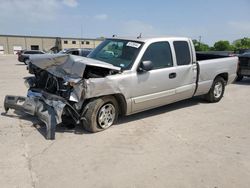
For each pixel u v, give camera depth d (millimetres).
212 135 5016
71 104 4750
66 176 3434
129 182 3346
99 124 4918
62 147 4277
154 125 5473
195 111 6641
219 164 3879
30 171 3525
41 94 5266
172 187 3268
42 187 3184
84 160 3869
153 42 5582
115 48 5734
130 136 4828
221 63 7336
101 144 4434
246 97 8523
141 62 5250
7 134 4738
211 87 7262
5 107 5727
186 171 3650
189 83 6406
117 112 5246
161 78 5629
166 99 5922
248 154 4234
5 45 75062
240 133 5156
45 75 5496
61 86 4953
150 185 3295
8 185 3201
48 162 3779
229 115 6363
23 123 5320
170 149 4336
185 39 6316
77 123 4953
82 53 16375
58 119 4621
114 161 3869
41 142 4441
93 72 4863
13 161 3771
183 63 6191
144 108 5562
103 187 3225
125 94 5051
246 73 11367
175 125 5523
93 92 4594
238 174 3615
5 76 13594
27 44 77875
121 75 4953
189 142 4645
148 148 4344
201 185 3326
